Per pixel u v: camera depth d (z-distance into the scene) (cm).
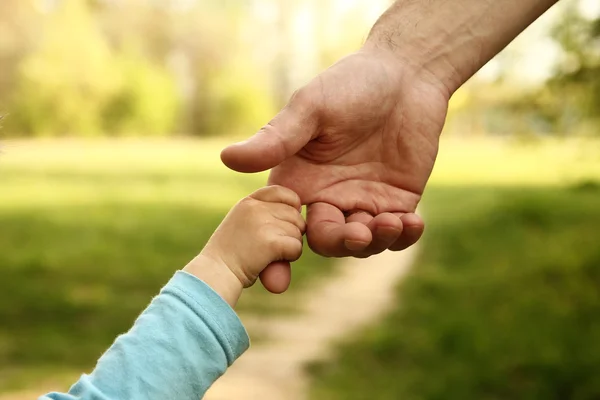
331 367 469
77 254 898
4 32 3306
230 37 3938
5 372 468
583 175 1059
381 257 886
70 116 3456
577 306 549
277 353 497
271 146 121
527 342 474
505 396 406
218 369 101
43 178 1916
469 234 1006
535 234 953
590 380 401
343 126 133
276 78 4125
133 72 3622
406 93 142
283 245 116
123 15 3769
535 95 647
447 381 428
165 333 99
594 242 778
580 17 571
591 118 654
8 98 3350
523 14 154
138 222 1197
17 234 1065
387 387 428
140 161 2484
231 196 1596
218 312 103
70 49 3406
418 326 569
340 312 623
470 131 3575
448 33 149
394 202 139
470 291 671
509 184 1741
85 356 511
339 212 135
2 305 642
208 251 114
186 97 3869
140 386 95
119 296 691
